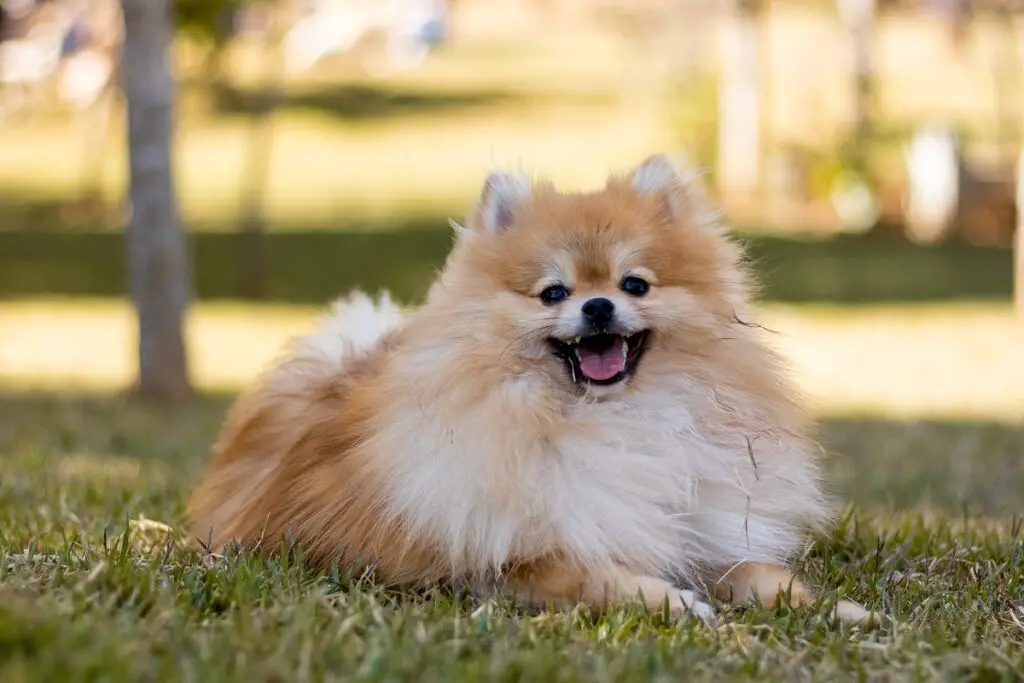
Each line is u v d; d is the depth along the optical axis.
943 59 38.16
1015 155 28.59
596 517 4.58
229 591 4.29
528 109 39.84
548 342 4.74
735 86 27.36
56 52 35.09
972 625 4.39
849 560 5.56
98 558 4.69
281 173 31.77
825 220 26.55
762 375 4.93
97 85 28.05
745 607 4.64
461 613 4.32
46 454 8.12
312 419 5.39
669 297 4.79
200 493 5.86
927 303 19.91
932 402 13.30
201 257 23.11
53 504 6.39
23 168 30.48
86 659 3.35
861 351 16.44
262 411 5.75
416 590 4.66
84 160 28.91
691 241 4.99
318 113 38.94
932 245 24.92
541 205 5.02
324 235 25.14
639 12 32.97
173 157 12.47
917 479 8.52
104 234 24.64
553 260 4.80
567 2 63.19
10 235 24.36
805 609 4.51
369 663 3.56
